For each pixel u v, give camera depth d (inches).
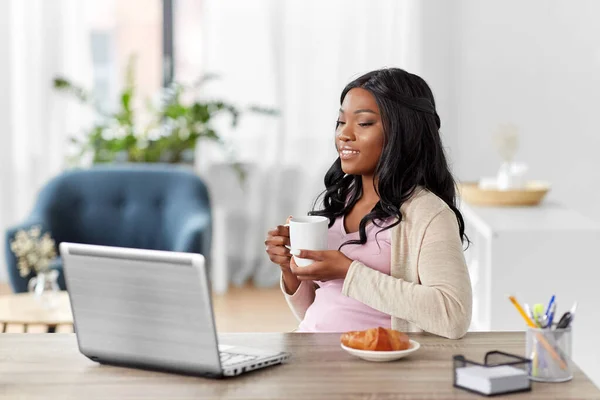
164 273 69.4
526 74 236.8
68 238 188.4
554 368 68.7
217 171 244.2
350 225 91.8
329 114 240.4
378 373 70.4
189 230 175.0
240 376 70.2
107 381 69.9
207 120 231.0
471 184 194.7
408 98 86.4
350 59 238.5
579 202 238.4
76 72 239.3
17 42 237.3
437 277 81.1
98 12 253.9
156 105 247.8
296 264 82.3
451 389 66.5
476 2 236.4
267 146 242.2
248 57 240.4
